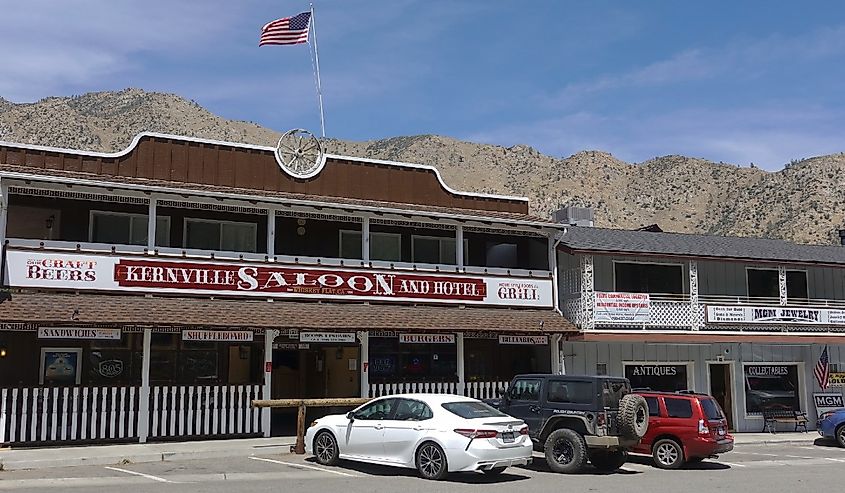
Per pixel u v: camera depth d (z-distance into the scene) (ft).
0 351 69.41
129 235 75.46
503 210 90.07
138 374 74.59
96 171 71.46
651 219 477.36
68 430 65.77
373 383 76.69
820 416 90.99
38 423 64.18
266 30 89.25
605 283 92.27
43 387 63.93
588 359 89.61
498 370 90.53
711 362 94.79
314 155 83.25
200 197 70.95
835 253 105.19
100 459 56.39
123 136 467.52
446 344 88.94
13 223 71.15
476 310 81.56
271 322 68.95
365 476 51.29
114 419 64.49
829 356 99.40
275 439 68.69
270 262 73.77
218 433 69.00
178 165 74.84
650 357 92.63
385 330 72.95
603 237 93.76
